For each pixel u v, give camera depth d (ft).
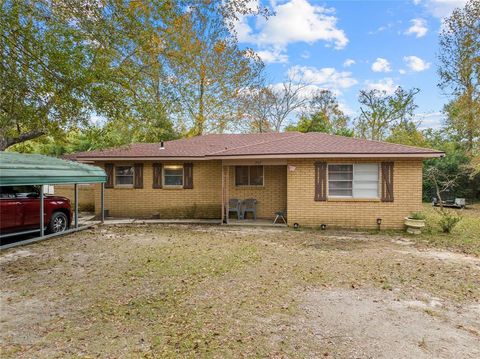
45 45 25.30
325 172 39.52
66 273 21.35
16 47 25.38
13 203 29.48
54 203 34.81
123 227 40.68
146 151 49.14
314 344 12.35
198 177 47.98
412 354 11.64
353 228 39.01
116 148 48.55
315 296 17.43
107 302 16.51
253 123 101.04
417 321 14.46
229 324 14.02
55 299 16.94
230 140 56.03
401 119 101.76
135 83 37.47
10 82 26.96
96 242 31.07
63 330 13.50
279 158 39.81
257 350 11.88
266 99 105.40
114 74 30.76
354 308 15.87
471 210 57.36
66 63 25.88
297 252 27.35
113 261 24.22
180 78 74.23
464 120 70.59
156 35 39.73
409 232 36.22
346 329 13.64
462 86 72.69
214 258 25.04
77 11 28.12
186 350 11.89
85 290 18.22
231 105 88.84
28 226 31.14
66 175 33.01
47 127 34.06
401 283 19.58
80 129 37.81
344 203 39.29
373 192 38.91
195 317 14.73
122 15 29.68
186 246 29.35
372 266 23.17
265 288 18.56
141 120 37.65
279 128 109.09
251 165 45.44
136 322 14.25
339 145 41.32
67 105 30.30
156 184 48.26
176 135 82.69
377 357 11.44
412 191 38.04
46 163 33.14
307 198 39.99
